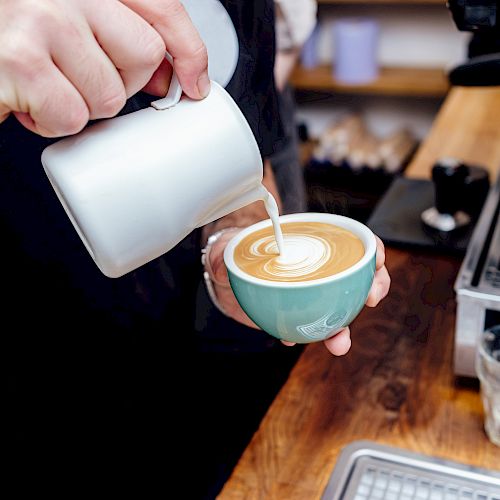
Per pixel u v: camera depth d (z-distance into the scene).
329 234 0.65
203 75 0.53
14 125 0.89
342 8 2.67
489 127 1.57
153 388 1.16
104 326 1.07
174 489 1.11
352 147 2.65
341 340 0.67
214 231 1.00
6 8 0.44
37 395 1.06
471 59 0.81
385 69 2.67
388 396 0.82
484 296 0.76
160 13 0.50
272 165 1.64
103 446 1.11
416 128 2.80
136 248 0.53
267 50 1.07
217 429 1.23
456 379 0.84
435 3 2.47
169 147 0.52
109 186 0.50
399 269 1.08
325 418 0.80
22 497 1.05
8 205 0.94
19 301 1.01
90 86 0.47
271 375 1.36
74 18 0.45
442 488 0.69
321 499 0.69
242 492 0.71
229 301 0.89
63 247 0.98
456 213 1.14
